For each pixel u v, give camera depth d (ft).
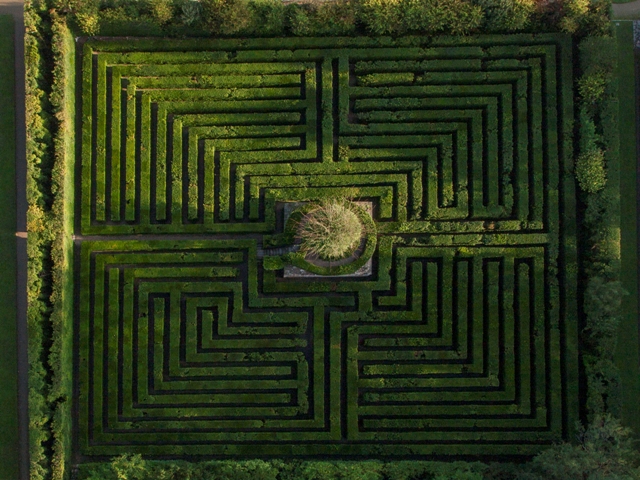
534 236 73.46
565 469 62.95
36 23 72.84
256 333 74.02
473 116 74.79
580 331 73.72
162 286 74.38
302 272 73.97
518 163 74.33
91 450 73.15
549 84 74.33
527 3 71.31
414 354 73.56
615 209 71.87
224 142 75.20
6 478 73.67
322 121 75.15
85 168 75.25
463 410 73.00
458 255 74.18
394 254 74.84
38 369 71.10
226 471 69.41
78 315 75.05
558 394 72.28
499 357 73.92
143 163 75.25
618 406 70.23
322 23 73.41
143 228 74.84
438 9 71.87
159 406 73.97
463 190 74.38
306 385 73.56
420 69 75.25
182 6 71.87
